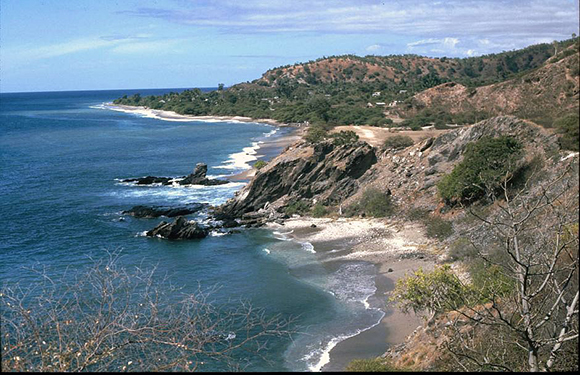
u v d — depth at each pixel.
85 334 9.53
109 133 143.75
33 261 37.84
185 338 8.91
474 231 32.94
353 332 24.83
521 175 33.72
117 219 51.25
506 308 13.88
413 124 97.88
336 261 35.88
